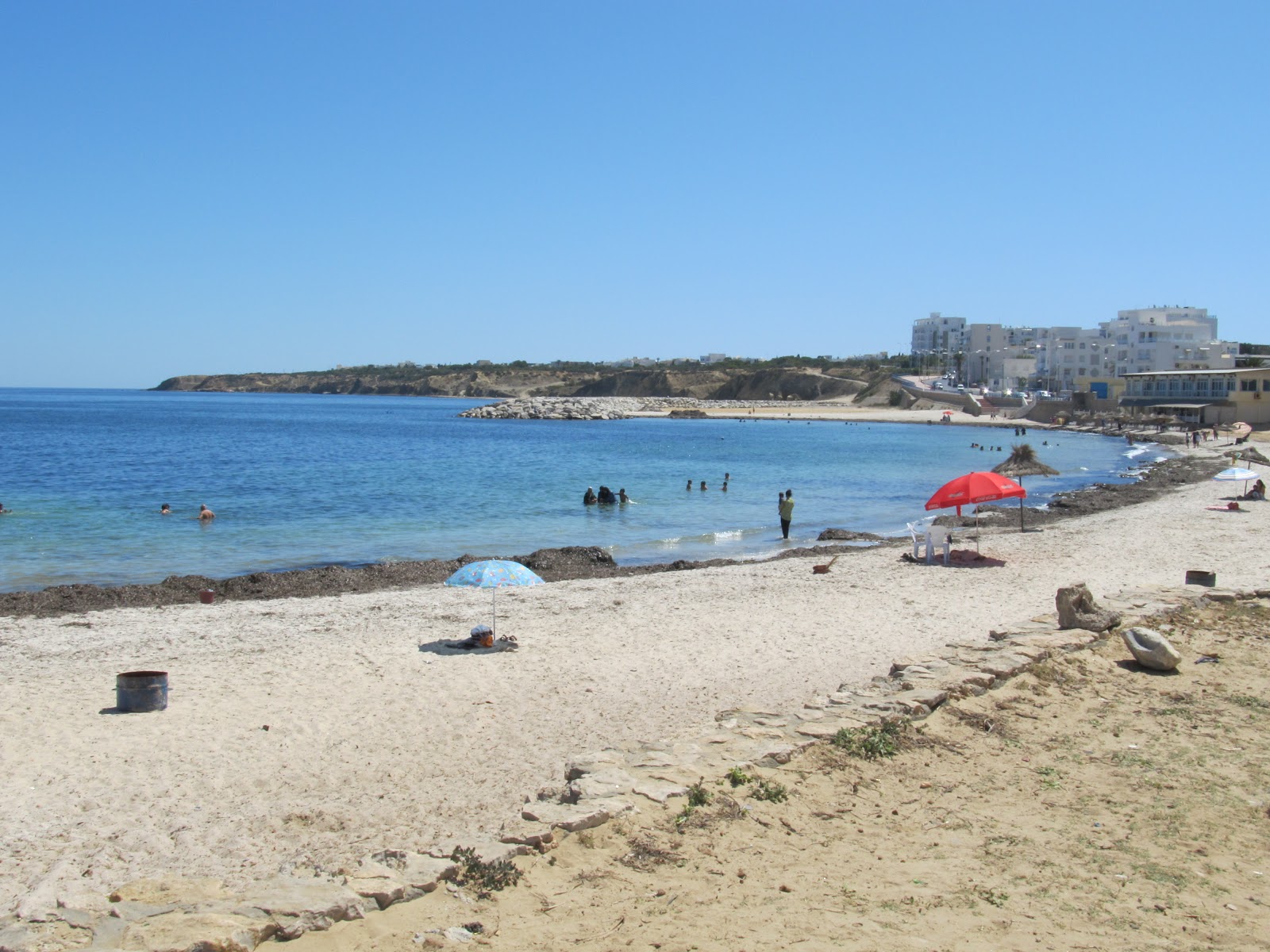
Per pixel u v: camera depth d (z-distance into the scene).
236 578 22.28
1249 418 102.62
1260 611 16.58
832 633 16.81
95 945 5.68
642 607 19.23
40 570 24.73
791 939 6.16
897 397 184.62
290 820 8.80
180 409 170.38
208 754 10.62
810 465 65.75
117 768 10.17
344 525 33.88
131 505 37.97
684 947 6.03
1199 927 6.46
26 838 8.40
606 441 93.56
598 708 12.43
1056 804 8.65
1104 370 166.00
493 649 15.64
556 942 6.09
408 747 10.87
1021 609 18.73
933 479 55.69
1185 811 8.52
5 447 71.31
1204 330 157.88
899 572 23.19
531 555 26.23
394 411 177.62
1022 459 45.84
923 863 7.41
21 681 13.64
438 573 23.91
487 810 8.97
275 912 6.15
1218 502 38.44
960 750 10.00
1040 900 6.83
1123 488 45.38
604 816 7.86
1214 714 11.29
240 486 46.31
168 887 6.65
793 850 7.58
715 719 10.91
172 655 15.27
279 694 13.00
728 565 25.61
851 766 9.35
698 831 7.76
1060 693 12.01
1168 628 15.05
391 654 15.33
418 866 6.90
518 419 151.50
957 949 6.09
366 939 6.05
